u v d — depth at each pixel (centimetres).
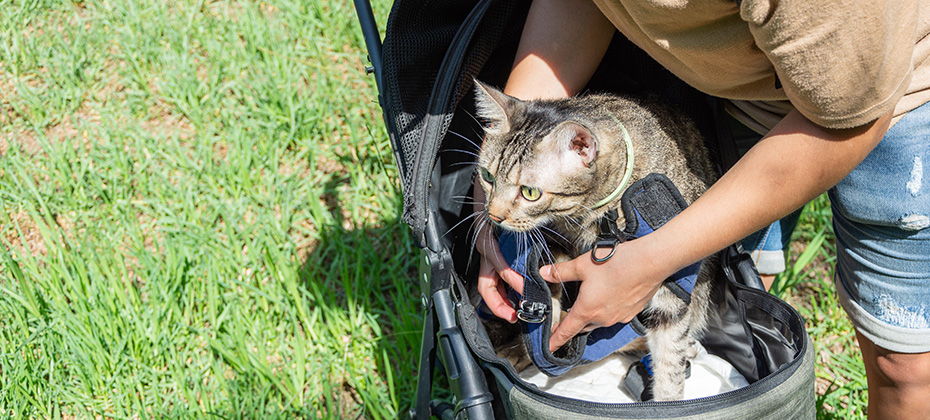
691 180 191
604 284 151
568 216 194
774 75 130
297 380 234
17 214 306
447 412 195
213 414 217
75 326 242
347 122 341
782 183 126
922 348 160
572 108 188
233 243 275
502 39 198
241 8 429
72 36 402
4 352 237
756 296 162
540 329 166
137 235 286
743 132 197
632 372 192
